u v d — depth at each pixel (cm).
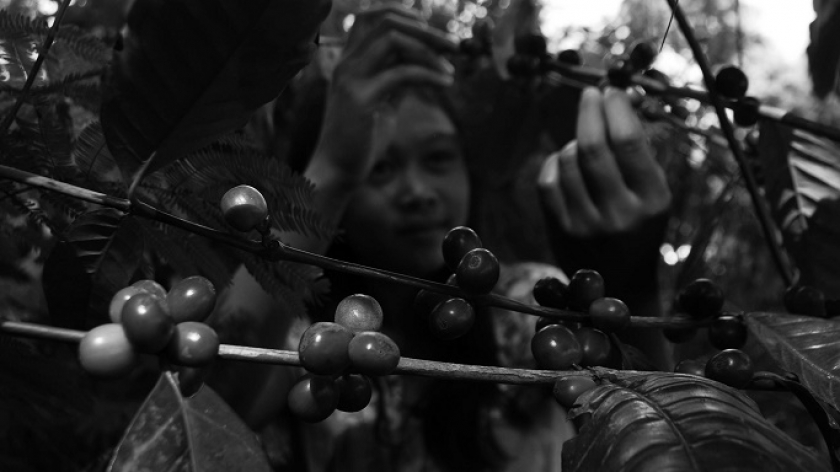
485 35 75
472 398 82
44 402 39
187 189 37
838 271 56
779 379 34
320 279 43
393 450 82
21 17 37
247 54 28
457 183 84
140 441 26
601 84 65
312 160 68
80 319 35
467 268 34
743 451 24
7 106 37
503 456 81
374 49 68
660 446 25
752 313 38
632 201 62
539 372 31
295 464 84
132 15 28
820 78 56
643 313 64
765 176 61
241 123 30
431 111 81
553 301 38
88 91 37
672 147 82
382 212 81
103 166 36
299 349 29
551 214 65
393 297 82
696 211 90
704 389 27
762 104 55
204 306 28
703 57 54
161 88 29
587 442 26
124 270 35
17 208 38
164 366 28
